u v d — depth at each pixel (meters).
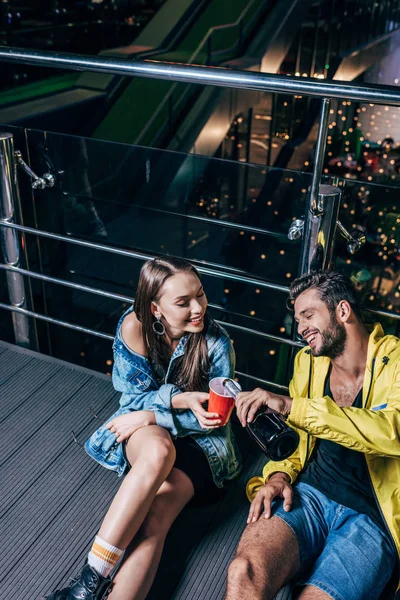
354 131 11.20
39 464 1.96
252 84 1.72
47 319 2.58
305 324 1.51
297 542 1.48
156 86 7.23
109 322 4.69
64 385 2.34
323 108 1.67
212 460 1.75
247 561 1.39
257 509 1.55
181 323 1.67
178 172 3.26
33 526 1.74
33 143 2.89
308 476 1.63
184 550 1.69
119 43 9.00
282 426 1.49
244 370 5.16
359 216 2.10
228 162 3.08
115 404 2.25
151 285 1.64
